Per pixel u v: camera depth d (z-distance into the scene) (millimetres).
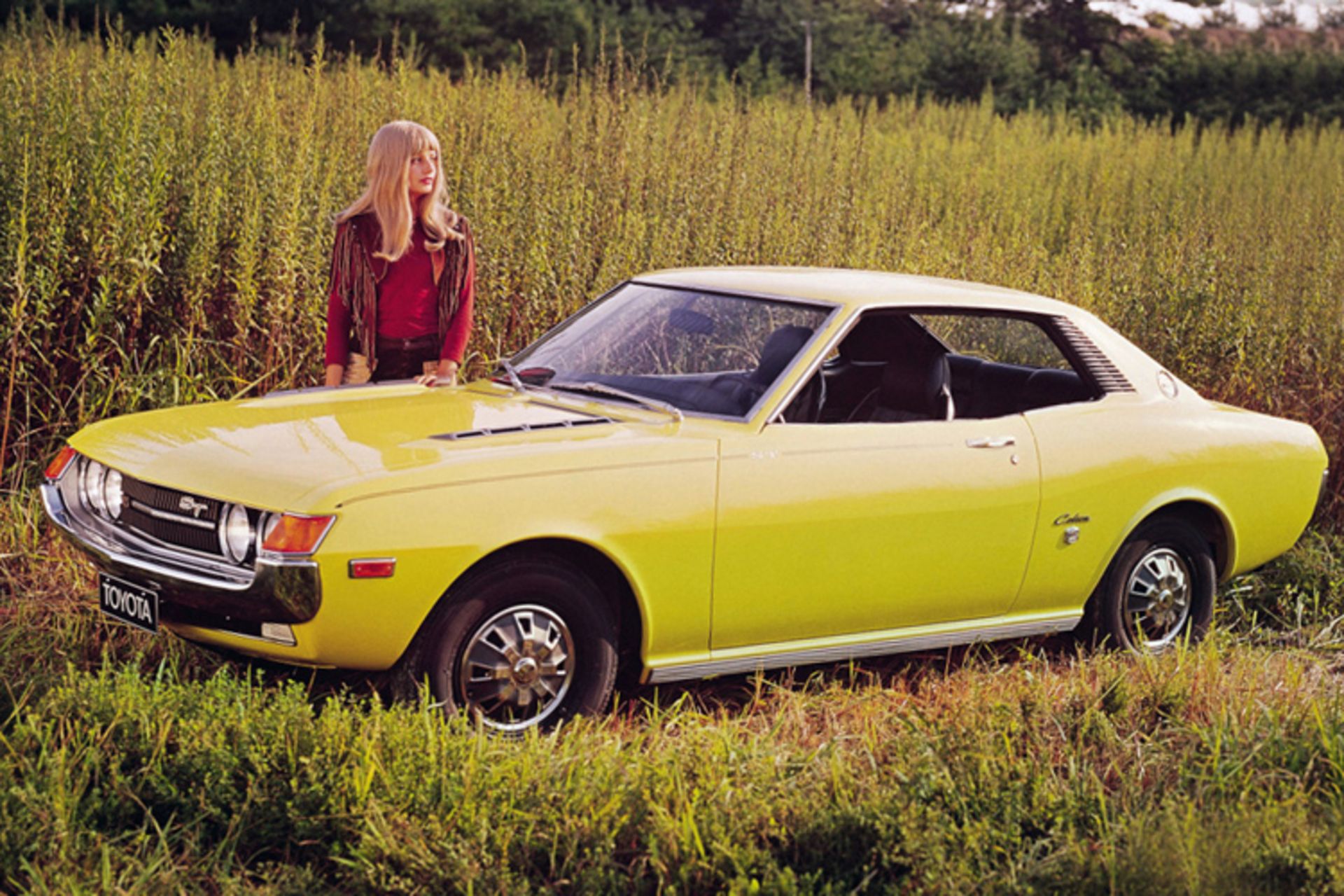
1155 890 3578
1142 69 42250
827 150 11758
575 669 4496
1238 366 8727
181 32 9039
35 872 3244
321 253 7297
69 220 6773
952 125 19016
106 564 4383
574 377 5297
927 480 5074
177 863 3549
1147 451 5664
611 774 3986
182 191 7281
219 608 4109
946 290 5559
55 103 7137
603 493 4418
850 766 4312
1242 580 7020
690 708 4910
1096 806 4113
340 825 3668
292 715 3965
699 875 3588
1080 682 5223
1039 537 5398
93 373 6676
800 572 4840
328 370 5824
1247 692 5281
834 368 5379
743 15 42844
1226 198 13609
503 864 3506
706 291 5484
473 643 4309
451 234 5781
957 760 4250
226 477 4195
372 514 4035
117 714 4020
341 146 8305
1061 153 16203
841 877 3676
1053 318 5805
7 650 4832
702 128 10859
